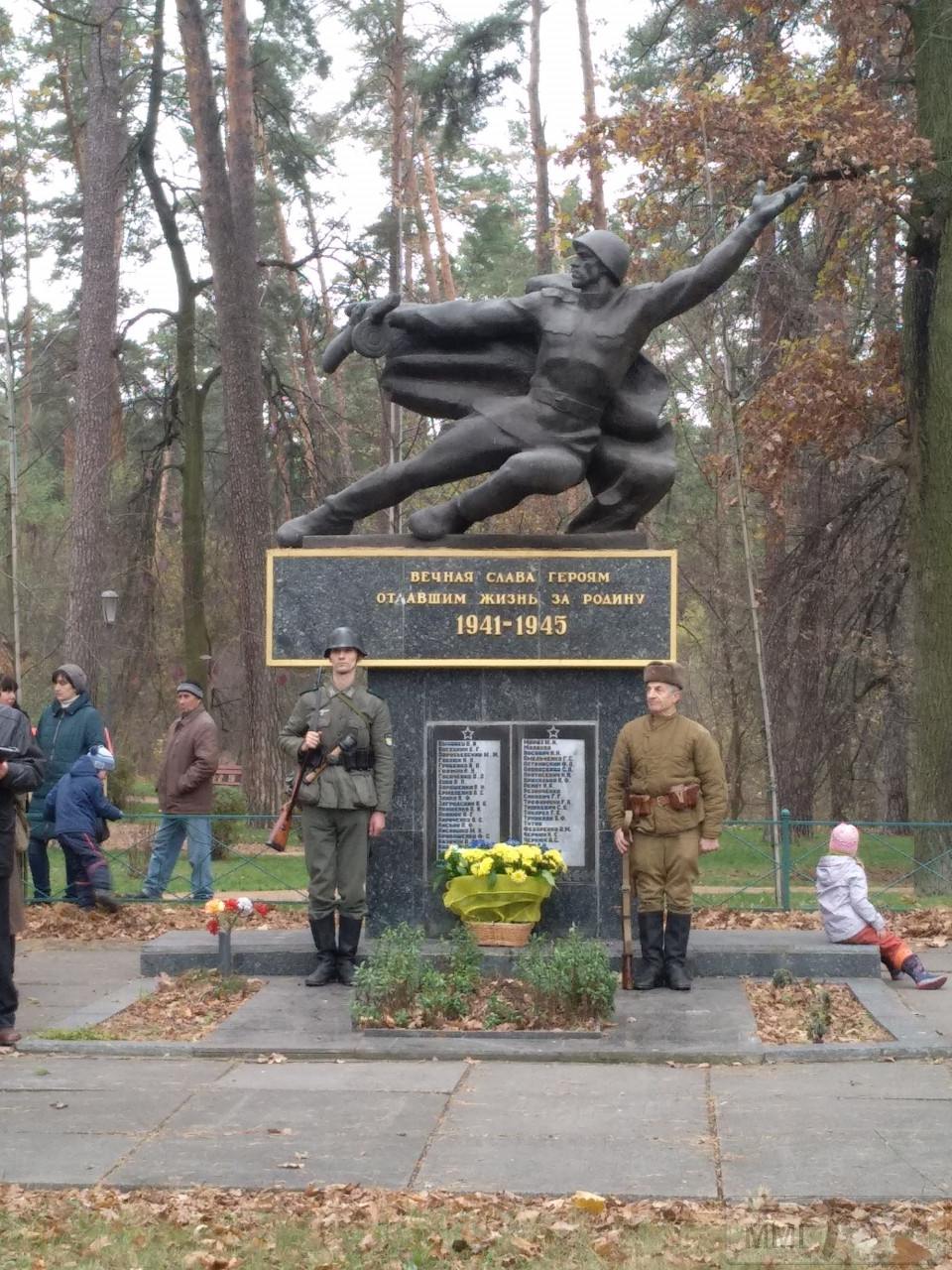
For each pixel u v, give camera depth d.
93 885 12.56
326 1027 8.16
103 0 23.08
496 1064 7.53
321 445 28.38
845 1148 5.89
